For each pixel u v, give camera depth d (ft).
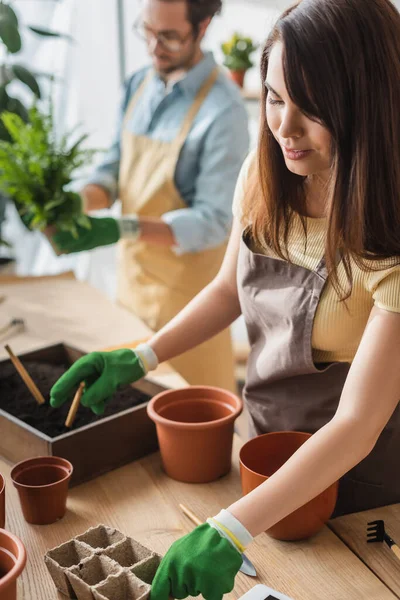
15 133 7.18
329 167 3.58
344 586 3.61
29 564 3.78
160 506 4.30
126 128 8.41
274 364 4.52
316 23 3.26
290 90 3.31
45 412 4.97
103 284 12.84
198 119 7.70
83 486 4.53
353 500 4.63
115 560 3.64
